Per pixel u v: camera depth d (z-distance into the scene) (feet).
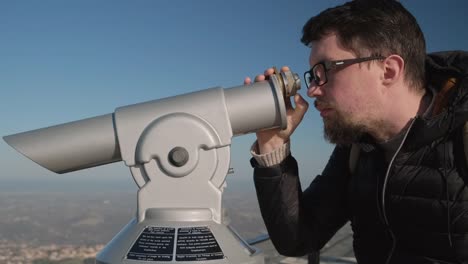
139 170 3.17
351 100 4.17
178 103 3.30
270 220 4.67
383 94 4.24
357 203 4.84
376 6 4.19
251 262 3.04
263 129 3.66
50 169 3.31
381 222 4.59
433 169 4.02
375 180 4.55
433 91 4.32
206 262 2.83
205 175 3.15
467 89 3.84
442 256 4.12
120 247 2.95
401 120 4.29
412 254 4.37
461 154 3.84
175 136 3.13
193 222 3.02
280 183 4.41
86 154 3.28
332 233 5.41
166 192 3.11
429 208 4.03
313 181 5.54
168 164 3.10
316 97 4.36
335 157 5.34
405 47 4.20
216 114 3.28
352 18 4.08
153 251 2.85
